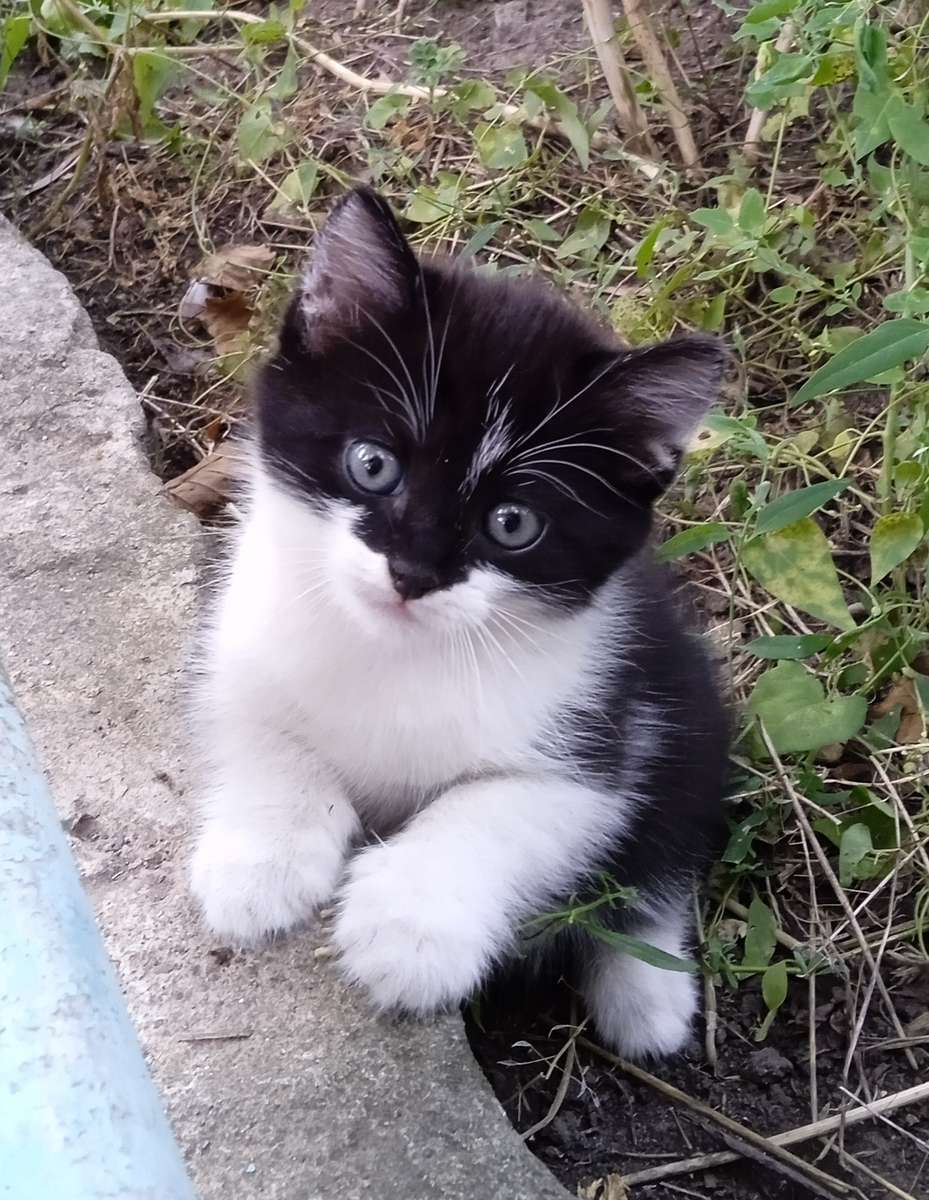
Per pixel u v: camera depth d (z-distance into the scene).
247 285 0.59
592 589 0.40
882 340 0.42
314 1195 0.35
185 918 0.39
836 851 0.46
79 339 0.54
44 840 0.26
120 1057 0.24
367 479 0.39
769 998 0.42
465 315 0.39
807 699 0.46
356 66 0.68
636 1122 0.41
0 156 0.66
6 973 0.23
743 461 0.52
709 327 0.55
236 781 0.41
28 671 0.44
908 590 0.50
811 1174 0.40
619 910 0.42
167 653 0.45
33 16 0.63
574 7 0.70
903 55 0.55
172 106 0.68
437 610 0.38
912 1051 0.43
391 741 0.40
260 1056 0.37
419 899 0.38
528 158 0.61
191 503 0.51
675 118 0.61
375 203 0.38
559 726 0.40
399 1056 0.37
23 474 0.50
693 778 0.43
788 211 0.56
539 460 0.38
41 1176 0.21
